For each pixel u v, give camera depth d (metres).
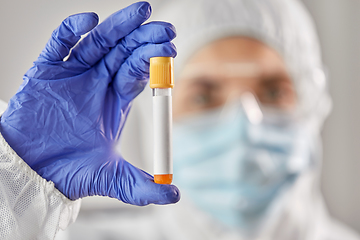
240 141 1.55
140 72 0.74
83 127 0.75
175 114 1.68
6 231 0.71
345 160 2.04
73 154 0.76
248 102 1.60
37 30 1.60
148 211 2.11
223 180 1.58
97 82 0.77
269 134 1.62
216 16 1.64
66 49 0.76
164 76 0.66
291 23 1.70
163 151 0.67
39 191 0.73
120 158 0.78
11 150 0.72
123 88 0.78
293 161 1.63
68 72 0.77
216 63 1.63
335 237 1.96
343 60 2.03
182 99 1.67
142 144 1.93
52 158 0.75
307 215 1.83
